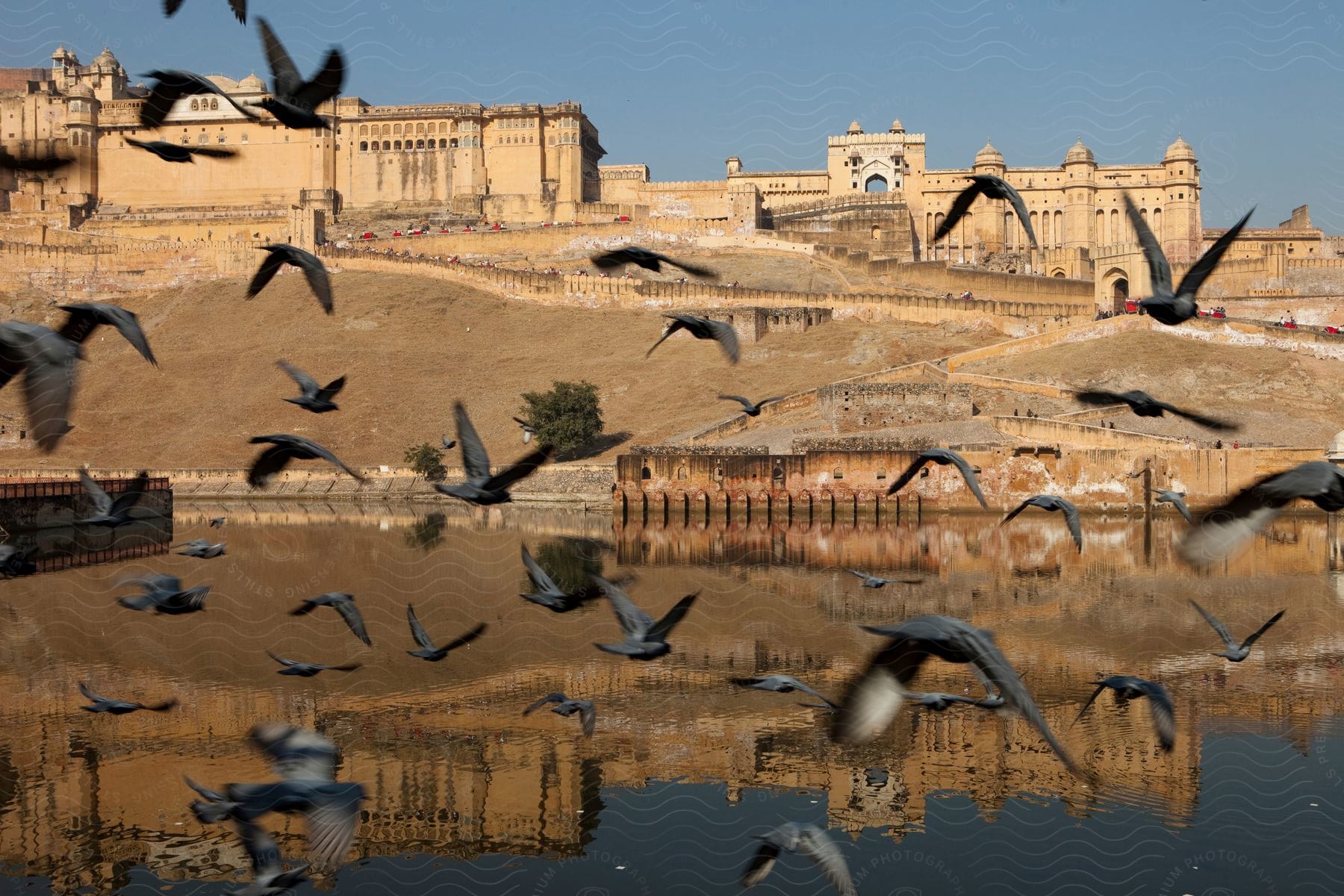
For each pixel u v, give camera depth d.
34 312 142.25
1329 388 90.31
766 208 161.88
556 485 89.69
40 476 95.94
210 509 87.19
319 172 164.38
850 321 124.50
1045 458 75.69
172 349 130.00
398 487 95.50
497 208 160.00
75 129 161.75
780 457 78.69
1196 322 99.00
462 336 129.75
